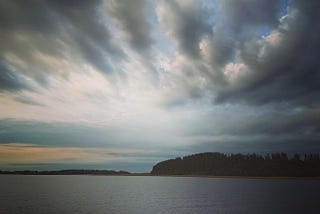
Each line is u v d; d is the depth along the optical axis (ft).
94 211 226.99
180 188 565.53
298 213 221.05
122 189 531.09
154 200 324.60
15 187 547.08
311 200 322.14
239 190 493.36
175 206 267.39
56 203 273.75
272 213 221.87
